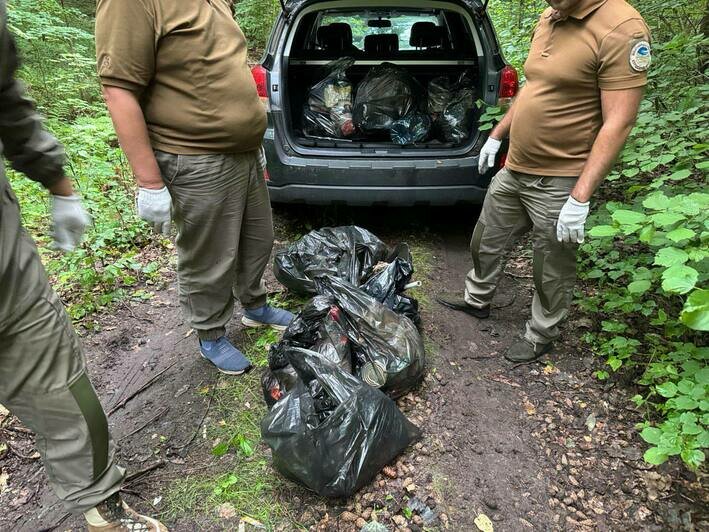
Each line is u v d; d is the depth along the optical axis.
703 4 4.01
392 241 3.65
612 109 1.87
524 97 2.19
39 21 5.41
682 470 1.88
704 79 3.38
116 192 3.93
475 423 2.13
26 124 1.39
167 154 1.97
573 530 1.72
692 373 1.99
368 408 1.80
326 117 3.54
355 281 2.70
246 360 2.43
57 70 5.48
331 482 1.72
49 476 1.49
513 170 2.33
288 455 1.73
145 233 3.71
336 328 2.19
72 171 3.76
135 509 1.79
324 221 3.89
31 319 1.29
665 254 1.60
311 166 3.17
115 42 1.68
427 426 2.10
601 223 2.77
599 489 1.85
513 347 2.52
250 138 2.07
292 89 3.76
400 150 3.24
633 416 2.12
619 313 2.66
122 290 3.12
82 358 1.43
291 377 2.06
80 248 3.20
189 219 2.08
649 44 1.79
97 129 4.47
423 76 3.84
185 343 2.67
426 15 4.16
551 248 2.26
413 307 2.60
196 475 1.92
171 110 1.89
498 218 2.52
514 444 2.04
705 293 1.42
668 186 2.68
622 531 1.71
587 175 1.96
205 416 2.19
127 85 1.76
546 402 2.24
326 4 3.26
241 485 1.87
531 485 1.87
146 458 2.00
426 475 1.89
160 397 2.31
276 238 3.68
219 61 1.88
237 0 10.34
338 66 3.63
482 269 2.68
